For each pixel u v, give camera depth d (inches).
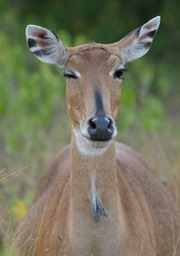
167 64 1048.8
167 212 498.3
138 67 845.2
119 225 427.2
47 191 512.7
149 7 1109.1
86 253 426.3
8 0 1047.0
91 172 422.0
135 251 438.6
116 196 426.3
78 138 423.2
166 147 678.5
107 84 426.3
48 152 665.0
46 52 447.2
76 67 430.6
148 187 500.1
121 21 1102.4
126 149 531.5
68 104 432.5
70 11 1102.4
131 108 682.8
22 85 732.0
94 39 1080.2
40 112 693.3
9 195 583.2
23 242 492.7
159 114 689.6
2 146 706.2
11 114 710.5
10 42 959.0
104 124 408.5
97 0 1104.2
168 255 487.5
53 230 447.5
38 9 1104.2
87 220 424.5
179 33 1083.3
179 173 603.5
